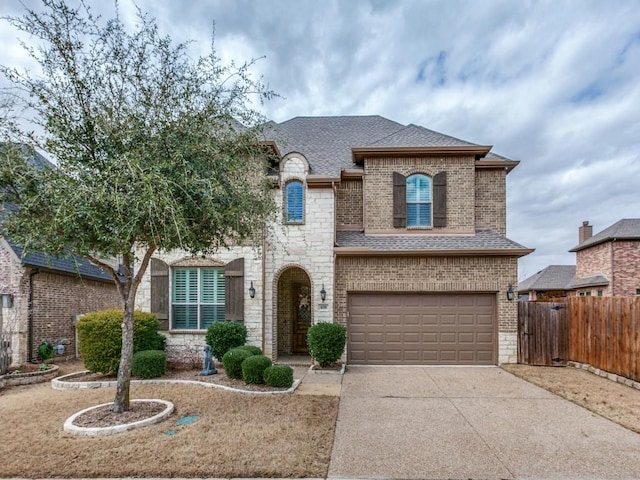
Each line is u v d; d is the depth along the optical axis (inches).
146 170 228.2
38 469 188.1
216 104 276.1
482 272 474.9
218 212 252.8
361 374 416.8
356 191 545.0
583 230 1164.5
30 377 398.9
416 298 481.1
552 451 217.5
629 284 885.8
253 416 267.9
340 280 482.6
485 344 473.4
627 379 368.2
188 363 453.1
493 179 540.1
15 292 486.6
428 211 529.7
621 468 197.3
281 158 486.3
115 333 390.3
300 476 186.4
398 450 217.8
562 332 463.2
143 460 197.5
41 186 234.8
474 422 264.2
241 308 474.3
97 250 247.4
